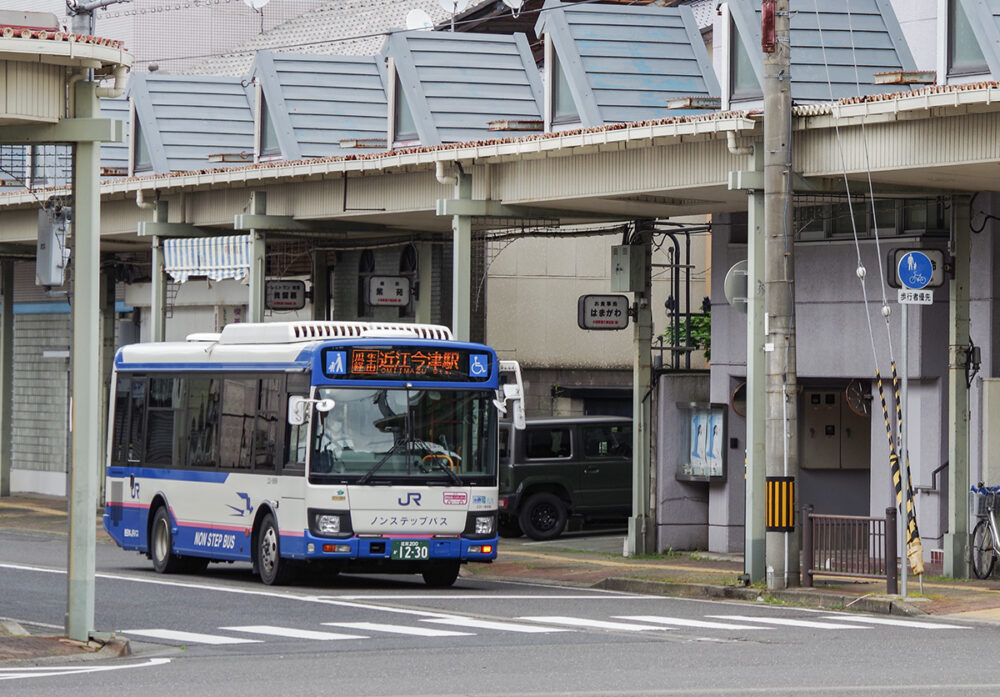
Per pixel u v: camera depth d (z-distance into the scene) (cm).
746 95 6469
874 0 6594
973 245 6369
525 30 10625
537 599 5681
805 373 6944
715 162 6125
